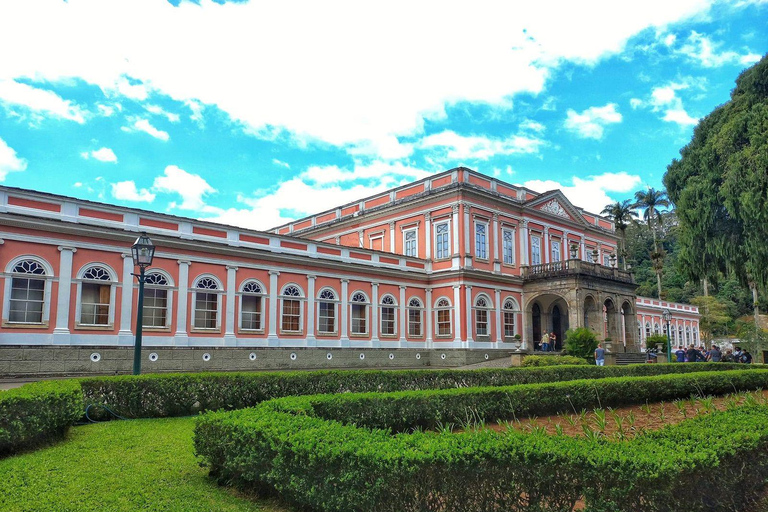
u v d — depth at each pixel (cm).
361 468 501
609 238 4459
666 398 1434
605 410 1264
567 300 3300
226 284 2491
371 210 3778
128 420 1087
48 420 845
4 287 1909
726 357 3231
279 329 2661
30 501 581
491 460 483
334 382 1332
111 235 2159
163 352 2248
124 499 597
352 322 2991
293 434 582
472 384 1545
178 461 757
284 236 2753
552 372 1728
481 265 3328
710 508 510
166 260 2312
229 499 608
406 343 3234
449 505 482
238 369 2470
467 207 3275
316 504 530
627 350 3609
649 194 5919
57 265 2034
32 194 2009
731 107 2402
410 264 3350
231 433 640
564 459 468
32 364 1938
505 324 3422
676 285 7788
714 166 2375
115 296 2161
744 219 2203
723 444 542
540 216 3784
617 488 453
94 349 2077
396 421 941
